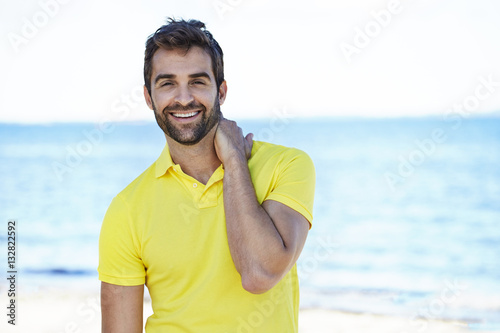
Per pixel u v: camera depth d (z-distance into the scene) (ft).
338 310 31.17
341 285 37.93
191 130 7.14
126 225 7.36
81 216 68.23
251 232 6.75
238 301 7.08
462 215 62.85
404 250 49.62
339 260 45.62
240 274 6.85
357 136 126.72
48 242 55.31
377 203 69.62
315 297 34.45
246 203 6.88
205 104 7.14
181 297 7.17
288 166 7.47
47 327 26.13
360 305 32.45
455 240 53.47
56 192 80.69
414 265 45.16
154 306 7.40
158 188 7.48
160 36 7.11
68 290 35.27
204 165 7.50
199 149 7.39
